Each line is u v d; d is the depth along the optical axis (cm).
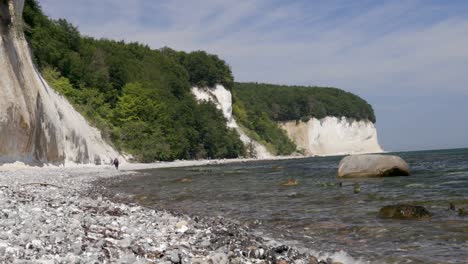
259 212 1262
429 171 2795
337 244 816
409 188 1739
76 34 7462
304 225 1022
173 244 704
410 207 1062
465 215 1053
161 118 7938
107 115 6900
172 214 1177
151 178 3159
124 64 8456
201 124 9338
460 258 675
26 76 3862
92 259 527
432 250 736
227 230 917
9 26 3834
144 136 7331
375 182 2084
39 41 5784
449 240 808
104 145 6000
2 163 3353
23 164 3478
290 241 852
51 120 4238
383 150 17162
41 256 519
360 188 1797
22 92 3666
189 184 2523
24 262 471
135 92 7644
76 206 1171
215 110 10194
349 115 16300
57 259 504
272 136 13000
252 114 13038
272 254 673
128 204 1433
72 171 3722
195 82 11356
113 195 1870
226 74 11962
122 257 543
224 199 1667
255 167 5103
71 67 6481
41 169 3500
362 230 934
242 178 2952
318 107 15538
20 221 787
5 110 3438
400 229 922
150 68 9606
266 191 1908
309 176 2816
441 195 1464
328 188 1888
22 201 1153
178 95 9781
